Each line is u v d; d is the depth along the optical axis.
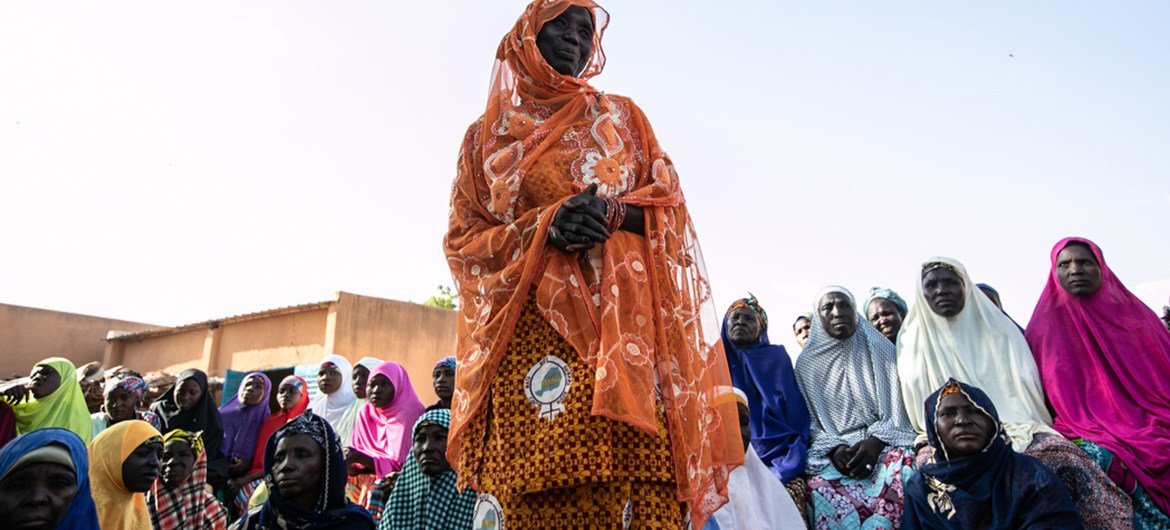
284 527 5.07
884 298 7.62
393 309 18.59
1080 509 4.68
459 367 2.64
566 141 2.66
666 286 2.54
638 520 2.26
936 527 4.74
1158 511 4.70
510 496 2.34
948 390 4.85
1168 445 4.87
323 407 10.84
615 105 2.82
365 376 10.09
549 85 2.77
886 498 5.32
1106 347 5.54
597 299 2.39
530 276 2.42
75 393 7.94
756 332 6.95
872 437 5.72
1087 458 4.84
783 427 6.31
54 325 22.17
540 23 2.87
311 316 18.25
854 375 6.28
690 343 2.58
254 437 9.72
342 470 5.29
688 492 2.34
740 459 2.66
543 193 2.58
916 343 6.11
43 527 4.07
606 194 2.58
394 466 8.47
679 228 2.72
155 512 6.39
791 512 5.31
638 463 2.27
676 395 2.42
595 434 2.23
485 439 2.47
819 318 6.68
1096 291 5.77
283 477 5.03
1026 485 4.49
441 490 5.63
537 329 2.44
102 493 5.45
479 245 2.56
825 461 5.83
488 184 2.70
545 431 2.29
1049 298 6.01
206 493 6.89
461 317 2.69
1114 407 5.32
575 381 2.30
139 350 21.81
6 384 8.12
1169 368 5.36
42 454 4.15
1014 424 5.38
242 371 18.94
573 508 2.28
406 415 8.88
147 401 19.08
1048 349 5.79
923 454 5.32
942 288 5.96
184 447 6.58
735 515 5.02
